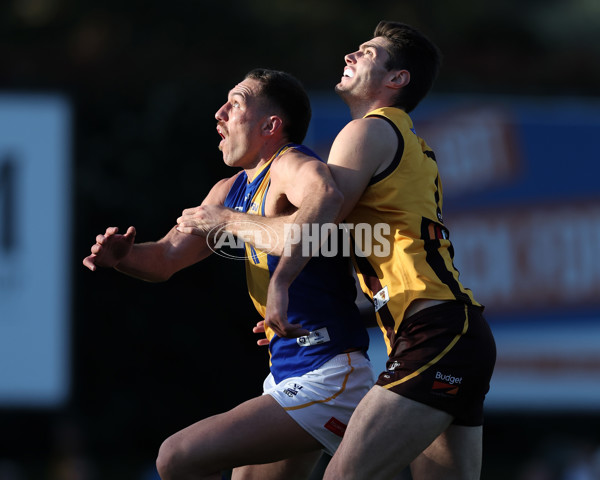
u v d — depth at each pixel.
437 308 9.95
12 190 33.88
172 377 42.47
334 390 10.41
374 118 10.53
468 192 35.97
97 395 41.72
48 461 42.75
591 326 35.81
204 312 42.50
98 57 42.84
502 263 35.81
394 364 9.98
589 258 35.91
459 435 10.57
